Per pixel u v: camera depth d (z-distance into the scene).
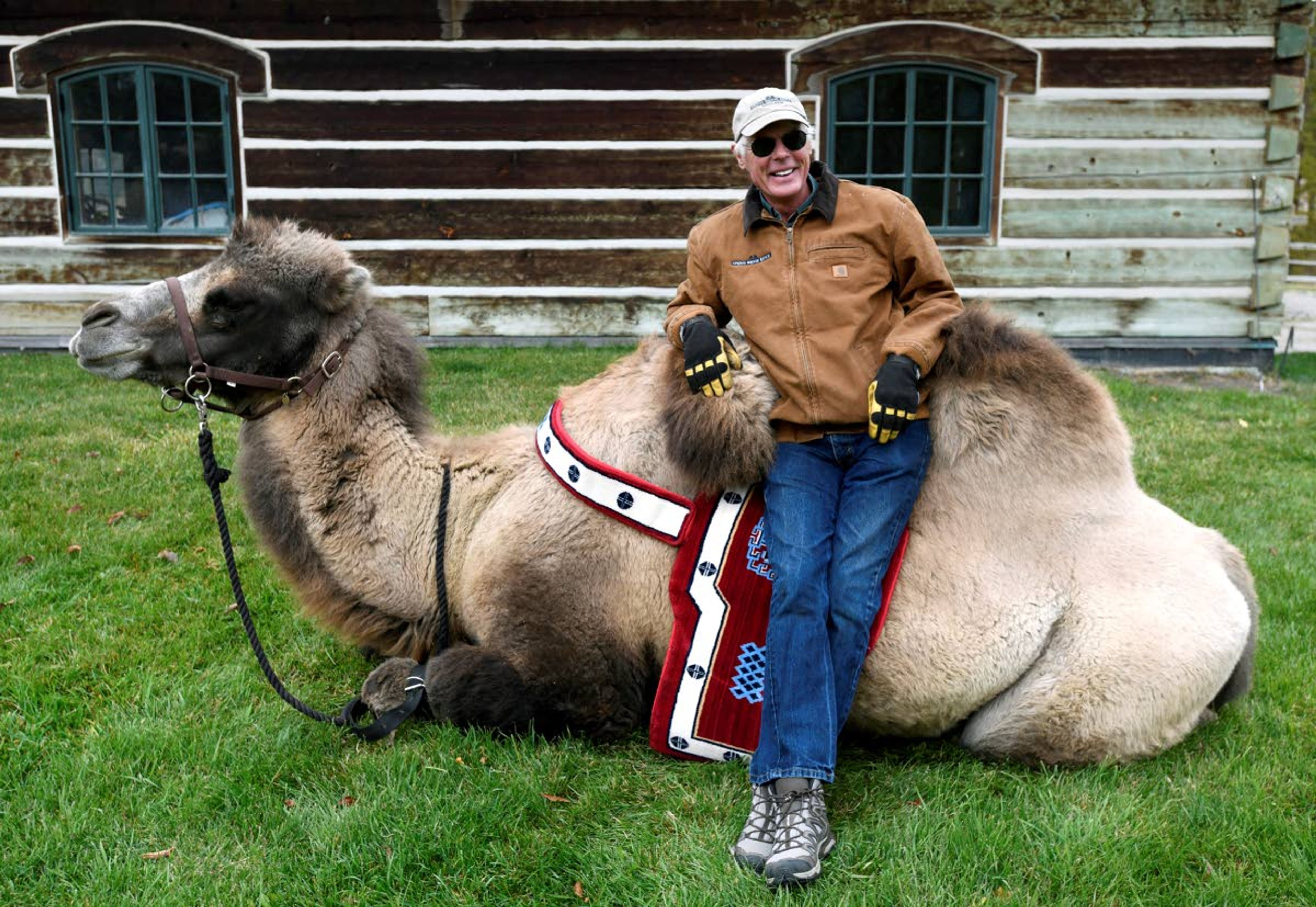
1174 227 11.22
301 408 3.61
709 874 2.82
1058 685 3.16
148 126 11.53
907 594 3.17
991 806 3.09
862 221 3.13
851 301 3.08
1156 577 3.20
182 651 4.20
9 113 11.46
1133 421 8.25
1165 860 2.87
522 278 11.60
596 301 11.63
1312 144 44.81
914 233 3.14
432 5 11.07
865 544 3.03
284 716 3.67
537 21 11.06
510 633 3.39
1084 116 11.03
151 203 11.72
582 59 11.12
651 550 3.34
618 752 3.44
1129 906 2.73
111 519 5.64
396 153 11.37
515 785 3.16
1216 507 6.02
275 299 3.51
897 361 3.01
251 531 5.52
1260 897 2.73
